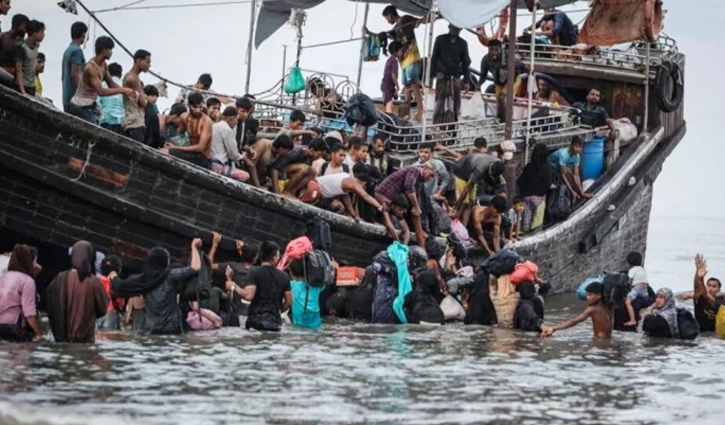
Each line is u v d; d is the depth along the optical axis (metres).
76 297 25.78
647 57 45.22
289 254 31.03
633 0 44.50
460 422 19.66
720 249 82.88
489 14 38.91
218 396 20.86
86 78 31.09
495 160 36.94
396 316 32.56
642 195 45.56
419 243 34.91
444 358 26.09
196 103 32.22
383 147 37.97
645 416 20.67
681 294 36.81
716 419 20.58
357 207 35.19
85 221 30.23
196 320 28.77
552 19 47.81
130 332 28.02
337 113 40.69
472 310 32.88
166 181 30.69
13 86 30.22
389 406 20.61
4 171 29.33
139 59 32.22
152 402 20.17
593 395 22.38
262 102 37.47
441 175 37.03
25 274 25.94
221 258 32.00
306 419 19.45
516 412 20.58
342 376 23.25
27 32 30.88
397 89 43.75
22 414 18.81
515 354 27.20
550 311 37.31
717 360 27.28
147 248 30.97
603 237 42.78
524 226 40.09
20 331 25.86
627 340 30.55
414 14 43.91
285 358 25.11
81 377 21.98
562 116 42.88
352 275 33.38
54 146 29.44
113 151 29.94
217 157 32.94
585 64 46.00
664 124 46.59
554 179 41.56
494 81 42.66
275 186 33.72
